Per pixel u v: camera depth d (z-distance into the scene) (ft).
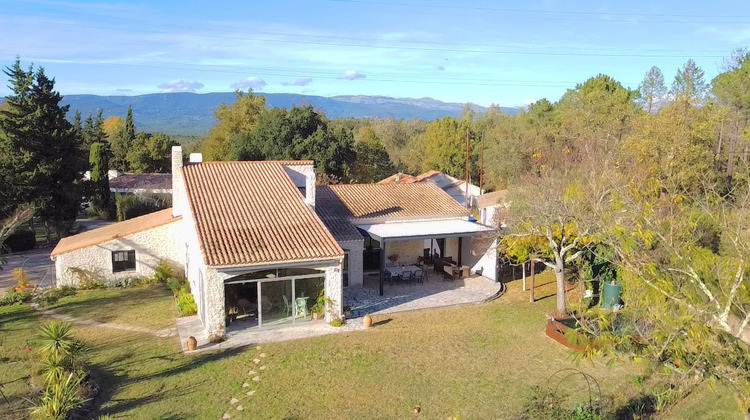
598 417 56.65
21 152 171.53
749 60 182.09
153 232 129.80
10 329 95.81
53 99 179.42
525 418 61.77
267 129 244.63
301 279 98.32
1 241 146.92
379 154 330.75
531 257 104.42
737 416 60.23
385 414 65.16
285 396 69.82
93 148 243.81
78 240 133.80
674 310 49.75
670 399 64.03
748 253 48.08
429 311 105.81
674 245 56.08
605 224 67.21
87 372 73.97
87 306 110.11
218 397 69.46
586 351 44.68
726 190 129.49
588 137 175.32
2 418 62.59
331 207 132.98
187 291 114.93
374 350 85.30
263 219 106.52
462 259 141.28
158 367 78.84
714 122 155.33
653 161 134.82
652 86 238.07
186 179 119.85
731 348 39.75
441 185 279.28
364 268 134.72
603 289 103.45
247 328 94.79
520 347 86.58
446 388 71.97
